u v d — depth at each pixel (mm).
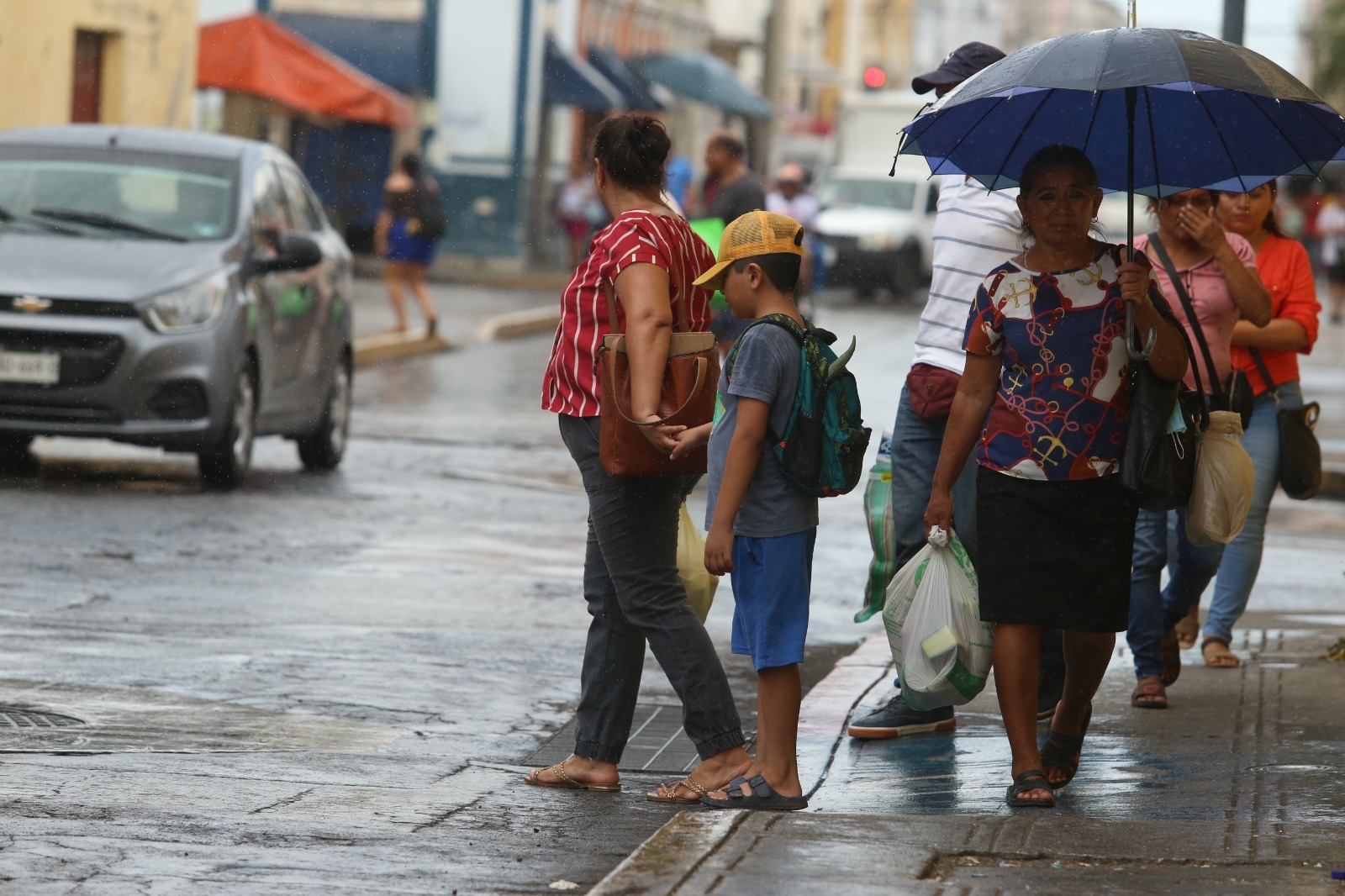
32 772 15805
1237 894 11859
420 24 105938
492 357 66188
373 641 22000
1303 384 64750
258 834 14156
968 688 15805
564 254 113188
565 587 26125
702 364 14758
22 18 59625
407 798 15484
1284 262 20719
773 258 15070
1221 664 21234
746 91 130500
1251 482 15828
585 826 14781
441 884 13016
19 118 59969
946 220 18062
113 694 18922
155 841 13867
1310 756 16625
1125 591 15133
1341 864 12672
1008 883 12047
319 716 18453
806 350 14938
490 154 107062
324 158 103125
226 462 33031
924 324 18031
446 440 43000
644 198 15625
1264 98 14781
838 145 108938
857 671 20969
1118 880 12195
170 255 33156
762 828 13305
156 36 68312
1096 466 14930
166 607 23406
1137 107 15945
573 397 15367
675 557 15547
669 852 12625
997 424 15141
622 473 14797
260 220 35188
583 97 111125
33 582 24406
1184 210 18797
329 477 36406
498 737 18016
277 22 106000
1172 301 19219
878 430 48000
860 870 12234
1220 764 16297
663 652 15461
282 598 24281
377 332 68438
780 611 15133
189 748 16922
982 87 14883
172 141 36312
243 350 33031
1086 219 14969
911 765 16844
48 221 33875
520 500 34375
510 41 106688
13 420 31781
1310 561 31719
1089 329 14906
